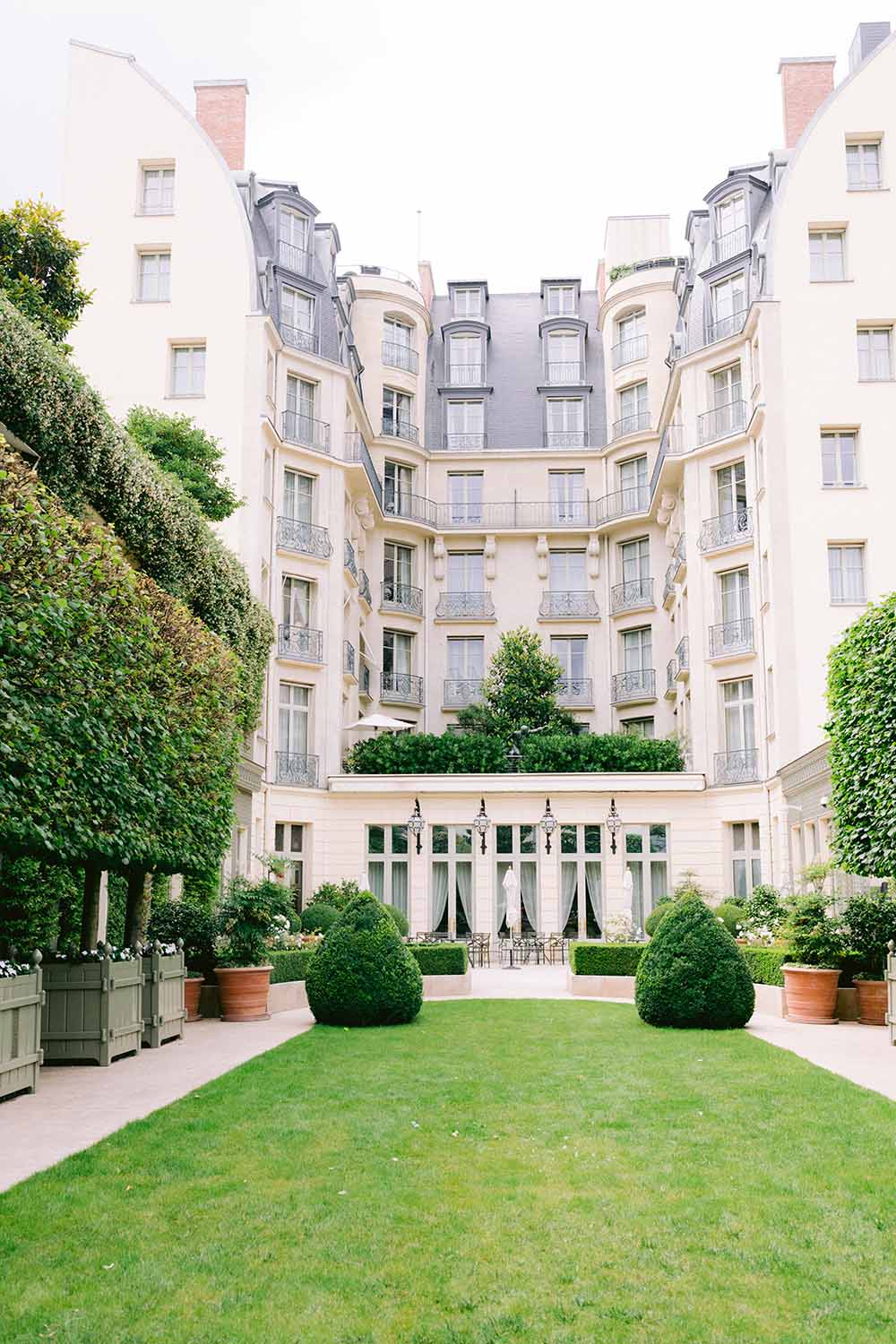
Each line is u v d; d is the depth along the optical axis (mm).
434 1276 4586
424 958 17781
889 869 12547
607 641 35062
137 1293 4395
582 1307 4270
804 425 24500
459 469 36062
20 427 11633
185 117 26922
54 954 10367
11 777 8133
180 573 15570
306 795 26781
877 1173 6082
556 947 25703
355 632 30922
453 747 28625
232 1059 10406
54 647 8984
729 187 27906
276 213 28328
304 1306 4273
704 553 27594
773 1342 3953
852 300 24969
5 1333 4016
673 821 26672
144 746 11117
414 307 35688
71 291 16344
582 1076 9234
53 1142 6863
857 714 12961
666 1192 5770
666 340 34719
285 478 27703
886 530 24000
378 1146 6746
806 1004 13328
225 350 25734
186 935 14562
